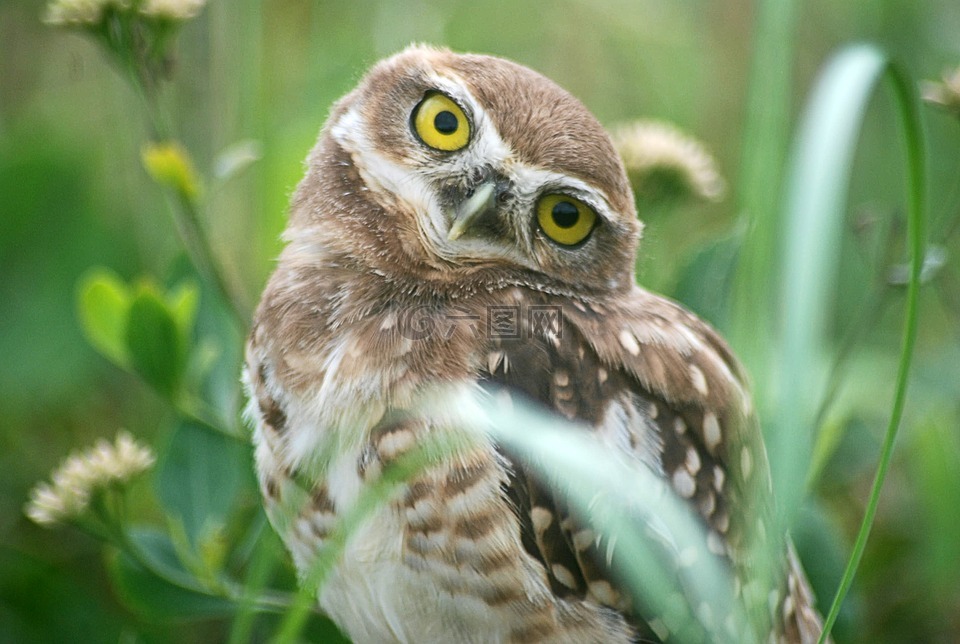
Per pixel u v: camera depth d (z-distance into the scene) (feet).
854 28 36.55
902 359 16.53
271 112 30.94
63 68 33.32
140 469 22.98
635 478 20.29
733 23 35.99
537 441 17.78
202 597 23.71
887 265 25.08
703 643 21.79
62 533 29.76
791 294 15.34
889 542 29.99
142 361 24.02
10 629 27.43
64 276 32.55
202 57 28.68
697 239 32.86
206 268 24.59
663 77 34.81
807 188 15.87
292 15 32.63
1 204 32.40
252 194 28.68
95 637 27.48
